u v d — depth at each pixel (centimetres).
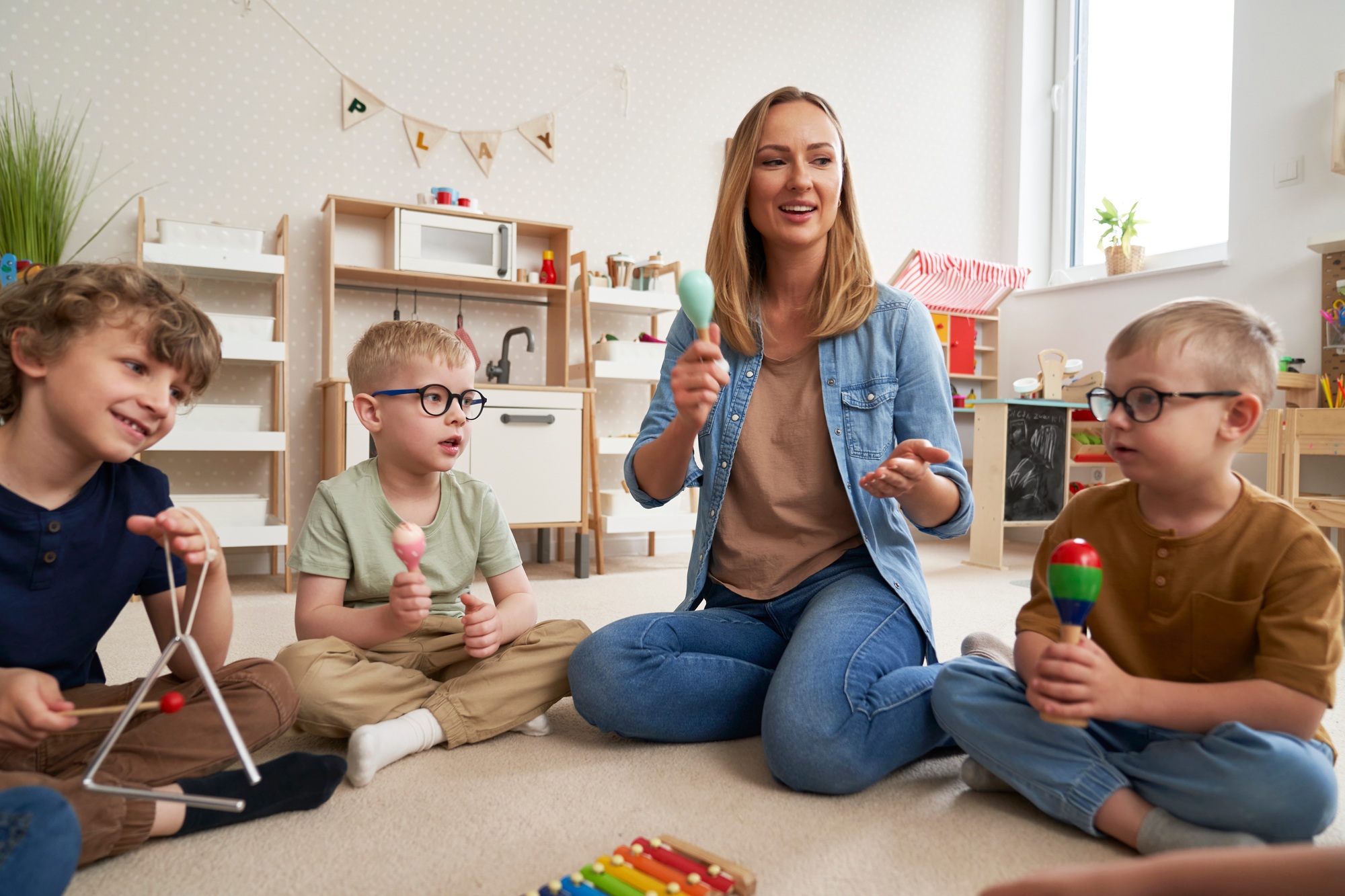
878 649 101
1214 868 31
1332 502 226
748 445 120
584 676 106
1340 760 105
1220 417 81
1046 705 77
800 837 83
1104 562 90
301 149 272
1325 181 272
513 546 126
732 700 110
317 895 71
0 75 240
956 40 376
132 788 70
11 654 80
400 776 98
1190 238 330
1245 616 81
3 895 54
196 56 260
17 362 78
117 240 251
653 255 298
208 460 264
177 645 73
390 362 115
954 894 72
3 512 78
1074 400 300
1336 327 261
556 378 298
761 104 120
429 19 288
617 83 315
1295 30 279
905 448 99
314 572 113
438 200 278
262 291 267
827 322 116
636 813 88
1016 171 379
